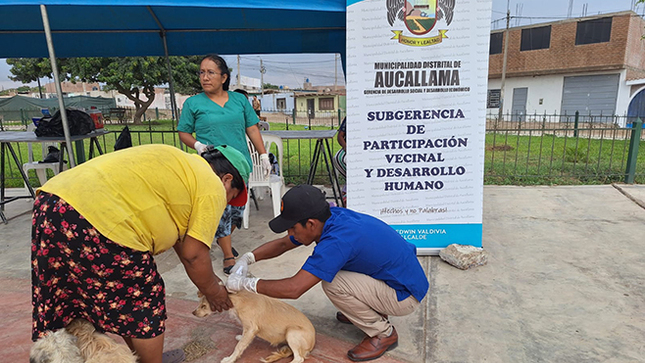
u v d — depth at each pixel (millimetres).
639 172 7207
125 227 1570
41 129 4773
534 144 12164
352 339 2617
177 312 2957
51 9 4824
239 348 2316
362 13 3346
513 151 10852
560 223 4711
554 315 2852
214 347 2547
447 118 3520
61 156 4949
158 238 1699
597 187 6234
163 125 20359
